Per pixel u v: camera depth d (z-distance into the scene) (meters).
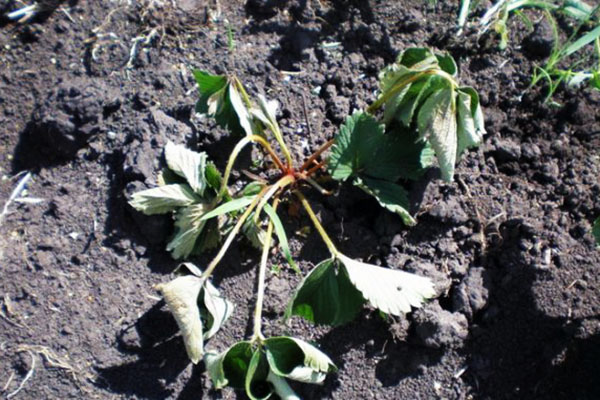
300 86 0.62
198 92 0.61
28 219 0.57
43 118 0.58
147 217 0.56
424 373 0.56
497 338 0.56
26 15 0.62
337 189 0.59
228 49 0.62
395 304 0.51
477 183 0.60
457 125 0.53
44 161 0.59
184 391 0.54
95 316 0.55
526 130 0.62
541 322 0.56
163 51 0.62
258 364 0.51
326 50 0.63
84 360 0.54
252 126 0.57
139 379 0.54
